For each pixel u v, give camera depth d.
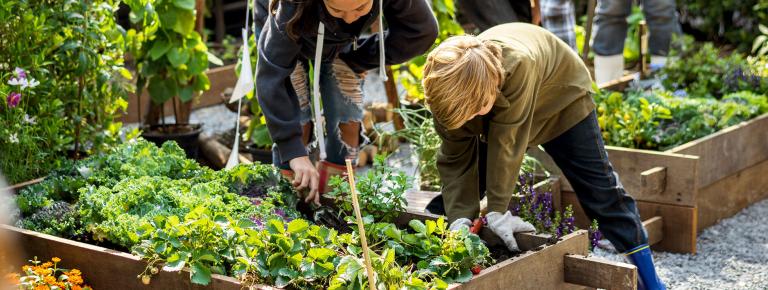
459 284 2.71
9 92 4.07
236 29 9.52
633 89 5.70
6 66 4.16
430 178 4.64
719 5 9.00
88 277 3.09
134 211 3.28
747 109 5.25
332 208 3.61
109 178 3.63
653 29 6.95
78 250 3.08
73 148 4.57
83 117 4.49
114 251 3.01
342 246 2.99
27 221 3.39
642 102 4.99
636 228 3.53
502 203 3.15
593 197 3.55
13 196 3.60
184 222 2.90
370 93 7.97
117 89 4.63
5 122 4.02
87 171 3.70
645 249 3.55
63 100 4.45
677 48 7.07
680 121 5.19
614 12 6.61
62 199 3.64
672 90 6.09
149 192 3.31
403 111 4.91
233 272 2.85
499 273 2.83
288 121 3.52
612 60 6.71
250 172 3.63
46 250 3.18
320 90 3.95
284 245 2.83
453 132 3.26
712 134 4.86
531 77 3.02
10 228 3.25
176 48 5.16
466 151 3.37
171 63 5.20
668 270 4.29
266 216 3.25
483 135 3.28
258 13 3.70
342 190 3.53
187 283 2.83
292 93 3.58
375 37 3.73
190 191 3.43
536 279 2.96
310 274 2.76
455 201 3.37
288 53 3.43
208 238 2.87
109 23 4.57
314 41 3.50
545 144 3.59
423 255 2.95
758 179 5.25
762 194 5.31
